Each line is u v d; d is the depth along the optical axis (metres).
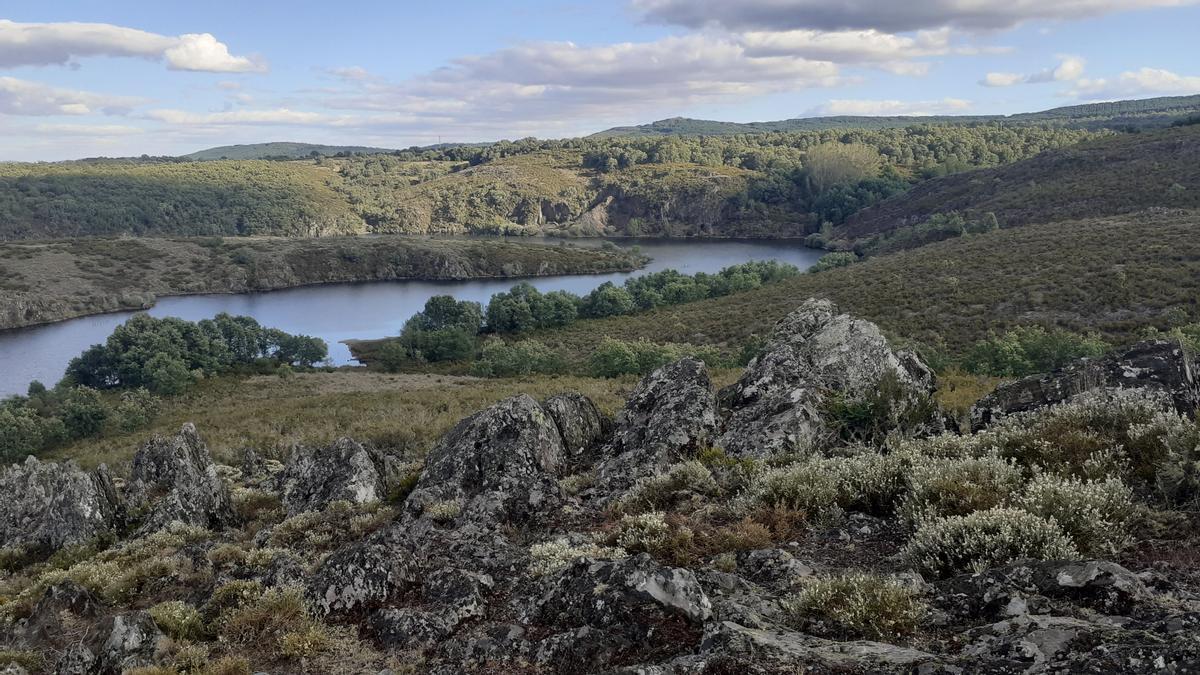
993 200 179.25
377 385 73.81
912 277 95.62
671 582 7.22
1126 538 7.39
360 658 8.26
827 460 12.18
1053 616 5.86
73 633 11.17
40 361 123.75
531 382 57.59
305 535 14.62
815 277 124.19
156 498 23.08
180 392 79.81
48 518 20.05
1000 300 72.88
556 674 6.75
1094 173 171.00
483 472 14.84
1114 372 13.36
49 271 189.00
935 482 9.55
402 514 14.03
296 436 37.16
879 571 8.20
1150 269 71.56
